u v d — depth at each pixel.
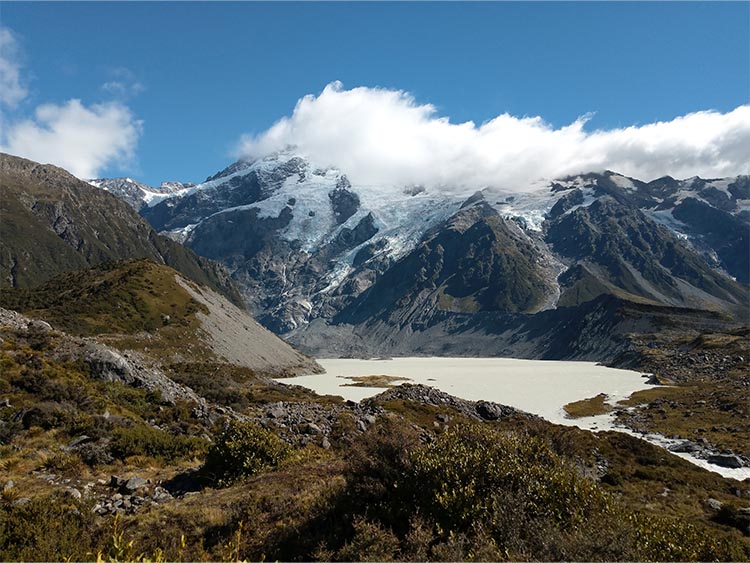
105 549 12.27
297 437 28.72
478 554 9.85
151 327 110.38
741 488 35.75
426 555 10.36
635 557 10.12
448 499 11.57
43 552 11.58
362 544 10.72
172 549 12.44
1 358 26.72
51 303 112.62
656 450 44.72
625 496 30.23
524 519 11.16
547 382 135.12
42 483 17.25
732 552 12.37
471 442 14.09
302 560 11.27
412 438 14.68
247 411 38.44
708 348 156.12
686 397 94.88
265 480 17.23
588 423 75.62
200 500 15.73
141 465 20.73
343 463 17.92
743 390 93.12
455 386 125.19
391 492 12.82
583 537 10.33
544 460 13.96
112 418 24.06
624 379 140.12
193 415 30.11
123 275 130.50
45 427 22.20
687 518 26.17
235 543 11.84
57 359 30.00
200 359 106.12
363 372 170.12
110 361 31.36
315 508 13.41
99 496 16.78
